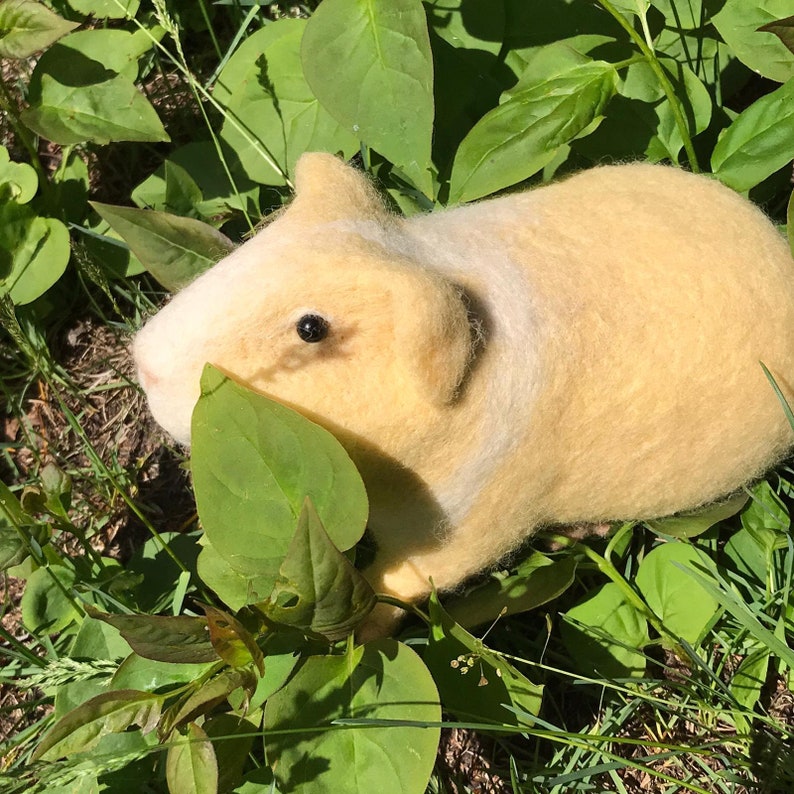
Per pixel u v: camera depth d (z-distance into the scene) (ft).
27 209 1.37
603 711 1.25
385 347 0.91
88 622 1.17
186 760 0.93
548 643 1.27
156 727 1.01
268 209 1.44
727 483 1.13
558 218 1.05
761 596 1.24
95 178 1.57
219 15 1.59
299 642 1.02
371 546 1.24
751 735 1.18
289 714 0.96
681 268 1.02
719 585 1.22
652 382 1.00
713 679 1.18
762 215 1.13
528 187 1.31
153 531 1.17
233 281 0.92
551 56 1.20
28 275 1.35
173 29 1.25
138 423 1.47
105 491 1.39
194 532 1.31
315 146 1.34
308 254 0.91
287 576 0.86
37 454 1.39
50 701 1.30
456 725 0.98
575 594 1.28
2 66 1.60
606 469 1.04
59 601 1.22
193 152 1.42
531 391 0.96
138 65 1.48
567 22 1.37
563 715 1.26
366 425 0.93
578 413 0.99
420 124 1.15
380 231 0.97
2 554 1.10
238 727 1.00
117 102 1.32
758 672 1.21
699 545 1.26
